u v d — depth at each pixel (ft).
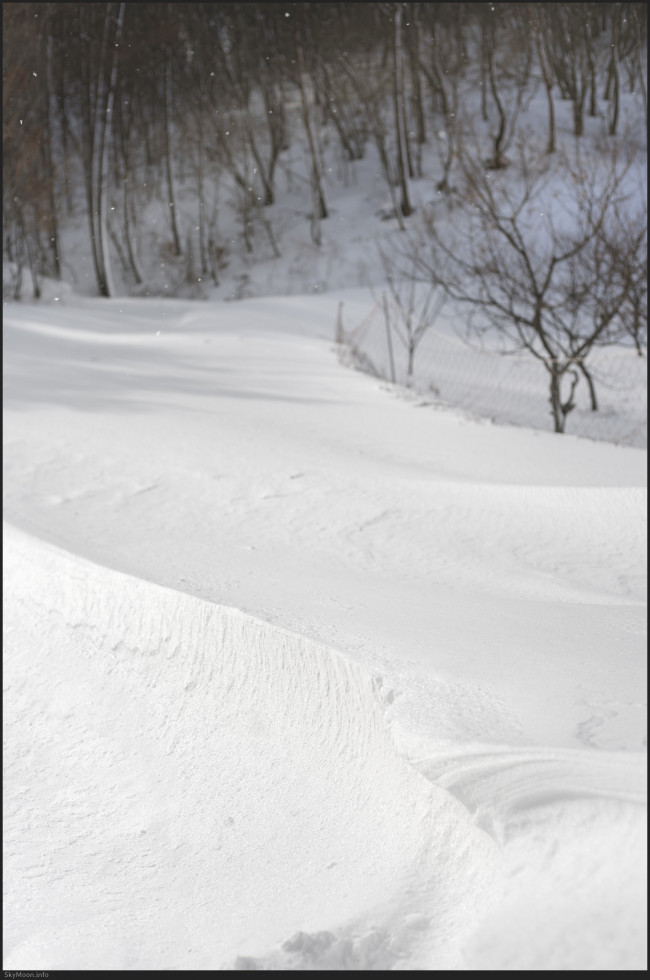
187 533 22.40
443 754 7.47
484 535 22.53
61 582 17.13
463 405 54.54
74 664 15.65
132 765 12.53
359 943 7.00
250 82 131.23
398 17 112.98
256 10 124.16
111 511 24.38
